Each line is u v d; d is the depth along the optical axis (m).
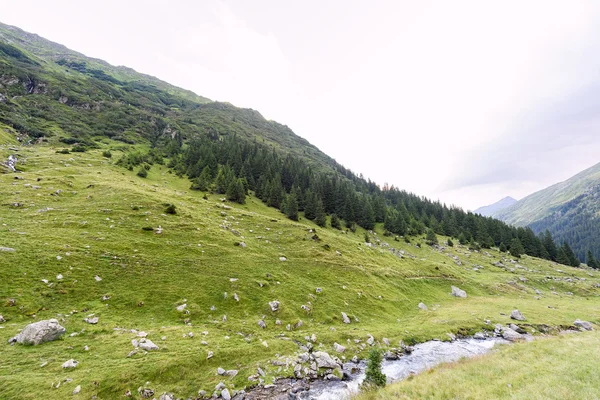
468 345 34.69
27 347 20.73
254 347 26.92
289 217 101.31
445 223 145.75
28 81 181.88
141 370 20.44
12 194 51.12
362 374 25.39
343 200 129.75
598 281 92.94
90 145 126.38
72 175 72.19
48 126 139.38
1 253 30.17
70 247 35.81
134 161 107.69
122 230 45.44
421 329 38.91
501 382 17.92
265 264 47.50
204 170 111.62
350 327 36.69
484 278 80.81
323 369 25.28
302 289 42.88
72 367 19.48
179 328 27.70
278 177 127.44
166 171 116.88
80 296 28.77
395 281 59.16
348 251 68.56
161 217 54.59
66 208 50.00
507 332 39.19
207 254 44.88
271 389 21.67
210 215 67.44
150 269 36.56
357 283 51.41
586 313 53.16
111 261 35.72
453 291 63.75
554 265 111.56
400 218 124.44
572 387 16.20
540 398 15.02
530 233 137.12
